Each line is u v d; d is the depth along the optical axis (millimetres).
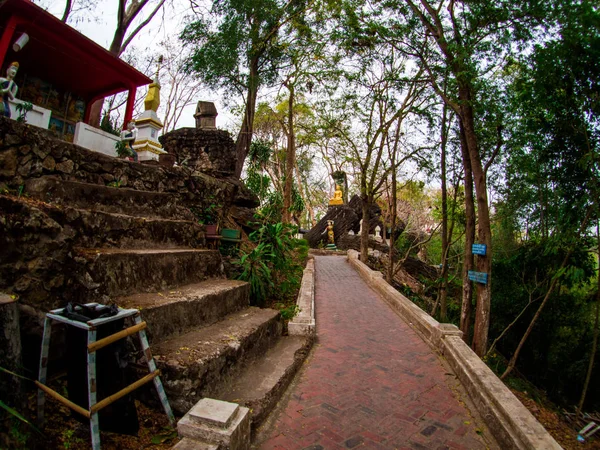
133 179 5754
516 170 8711
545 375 9094
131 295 3646
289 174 11852
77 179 4656
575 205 7082
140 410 2885
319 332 6105
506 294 9586
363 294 9609
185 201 7145
